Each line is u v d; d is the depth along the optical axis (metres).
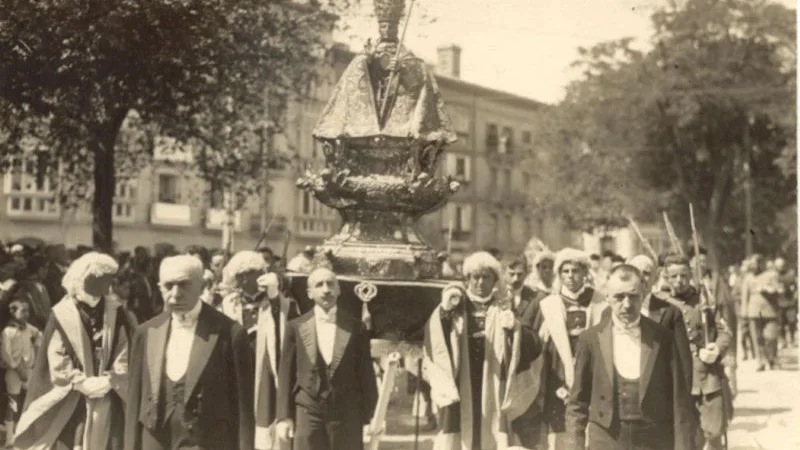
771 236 41.53
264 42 20.34
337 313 7.32
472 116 61.56
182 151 22.05
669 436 6.66
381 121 10.68
